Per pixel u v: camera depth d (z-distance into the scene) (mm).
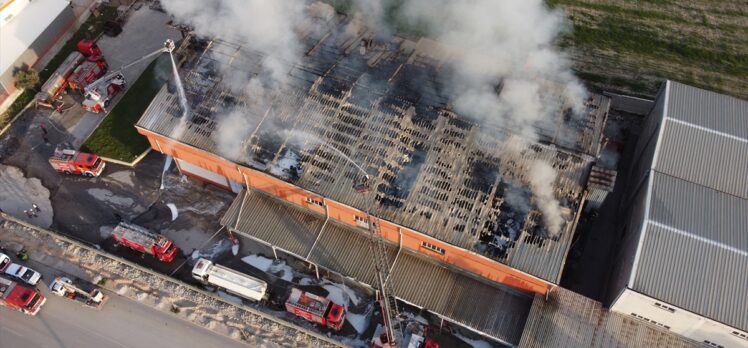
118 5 65062
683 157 43219
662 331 39531
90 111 56156
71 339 42875
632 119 54750
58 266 46531
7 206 50094
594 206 44688
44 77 58969
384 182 42844
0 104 56281
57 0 60562
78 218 49469
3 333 43000
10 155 53406
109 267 46406
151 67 59500
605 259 46406
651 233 38844
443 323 43031
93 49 58656
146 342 42844
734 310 36375
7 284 43688
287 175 43781
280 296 45312
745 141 43656
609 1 66312
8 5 57469
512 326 40594
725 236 38719
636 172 47344
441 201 41750
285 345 42750
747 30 63719
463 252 40312
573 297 40562
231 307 44406
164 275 45656
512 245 39938
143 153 53344
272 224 45656
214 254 47500
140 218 49500
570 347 38875
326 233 45000
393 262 43531
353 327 43719
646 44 62344
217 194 50938
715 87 58625
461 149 43500
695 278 37312
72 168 51094
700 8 65750
